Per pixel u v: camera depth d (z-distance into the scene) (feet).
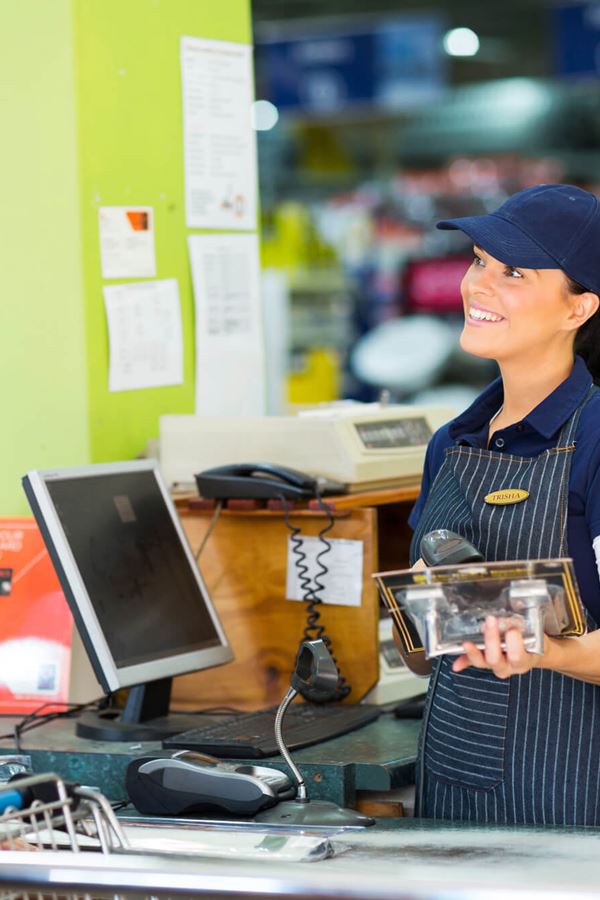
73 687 10.24
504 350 7.79
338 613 10.09
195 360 12.15
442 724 8.03
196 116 12.10
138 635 9.30
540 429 7.84
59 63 10.86
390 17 32.78
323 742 8.96
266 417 10.73
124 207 11.34
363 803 8.59
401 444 10.94
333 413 11.00
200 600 9.91
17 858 5.99
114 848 6.30
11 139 11.07
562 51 29.19
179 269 11.95
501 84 33.06
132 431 11.46
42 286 11.07
